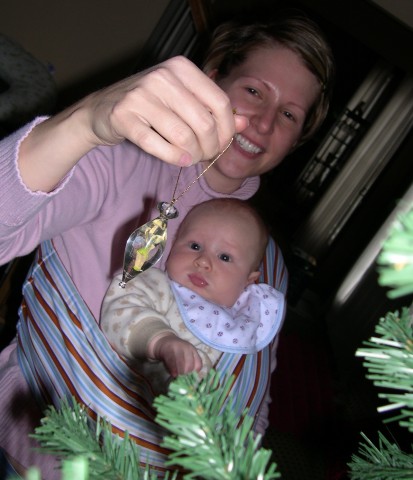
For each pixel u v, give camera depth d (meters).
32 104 2.68
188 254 1.34
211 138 0.65
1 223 0.78
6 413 1.17
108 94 0.70
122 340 1.06
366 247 5.05
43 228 0.94
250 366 1.29
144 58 4.01
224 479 0.34
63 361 1.10
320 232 5.98
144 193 1.17
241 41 1.41
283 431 2.71
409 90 5.60
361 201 5.50
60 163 0.75
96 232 1.11
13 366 1.21
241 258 1.37
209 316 1.27
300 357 3.71
